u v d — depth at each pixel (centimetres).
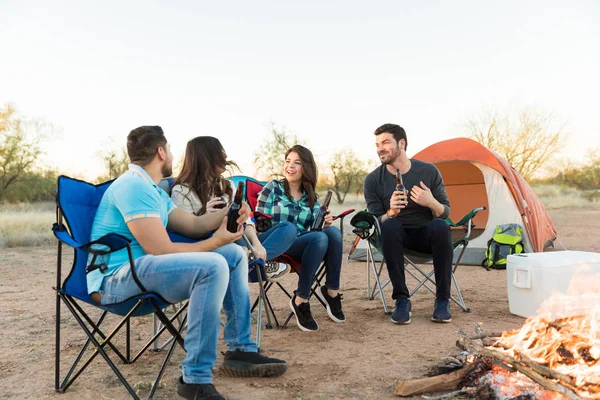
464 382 217
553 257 342
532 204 668
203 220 251
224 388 228
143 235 211
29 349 292
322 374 245
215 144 284
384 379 237
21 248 875
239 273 239
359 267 630
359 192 2486
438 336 311
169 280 204
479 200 914
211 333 201
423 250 381
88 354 284
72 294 215
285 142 2248
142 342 307
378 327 335
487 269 601
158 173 239
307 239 329
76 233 220
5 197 2064
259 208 355
